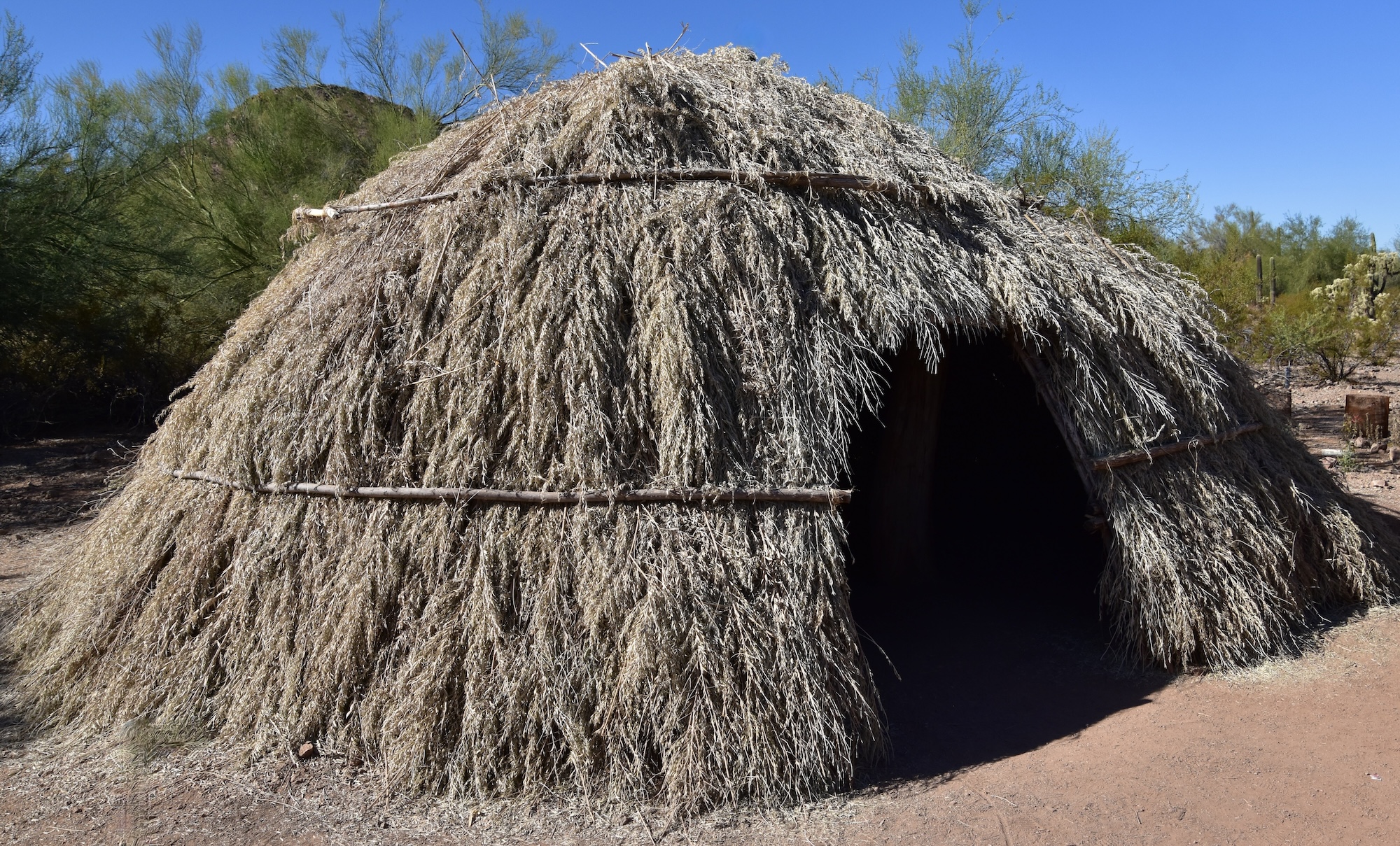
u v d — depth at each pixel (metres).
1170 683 5.32
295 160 15.34
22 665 5.58
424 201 5.36
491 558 4.34
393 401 4.75
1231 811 3.97
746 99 5.69
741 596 4.28
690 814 3.99
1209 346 6.55
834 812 4.05
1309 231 39.25
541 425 4.46
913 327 5.09
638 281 4.73
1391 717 4.73
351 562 4.50
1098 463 5.34
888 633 6.42
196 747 4.51
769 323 4.73
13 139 12.75
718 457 4.48
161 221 15.01
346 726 4.40
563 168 5.19
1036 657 5.91
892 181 5.45
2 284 12.55
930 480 7.34
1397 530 7.61
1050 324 5.48
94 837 3.88
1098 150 14.98
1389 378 19.77
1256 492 5.96
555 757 4.14
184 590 4.86
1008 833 3.86
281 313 5.52
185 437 5.49
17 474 11.52
